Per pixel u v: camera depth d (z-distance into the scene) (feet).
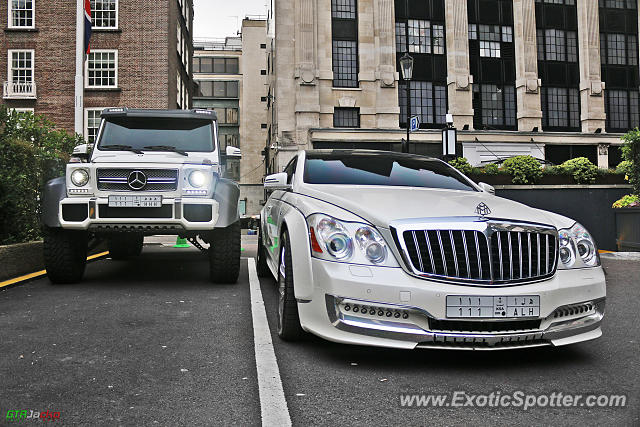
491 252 10.61
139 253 30.42
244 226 84.33
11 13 81.97
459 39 91.45
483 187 16.29
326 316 10.73
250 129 188.65
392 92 87.92
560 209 47.21
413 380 10.01
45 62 81.56
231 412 8.38
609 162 94.84
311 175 15.48
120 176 18.42
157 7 84.28
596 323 11.41
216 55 192.03
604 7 98.12
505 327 10.49
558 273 11.11
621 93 98.02
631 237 38.17
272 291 19.26
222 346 12.07
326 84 86.58
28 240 24.58
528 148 90.79
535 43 94.02
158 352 11.53
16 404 8.58
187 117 23.30
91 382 9.63
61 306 16.10
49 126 30.55
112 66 83.46
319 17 87.25
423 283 10.36
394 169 16.46
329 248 10.94
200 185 18.81
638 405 8.84
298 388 9.50
